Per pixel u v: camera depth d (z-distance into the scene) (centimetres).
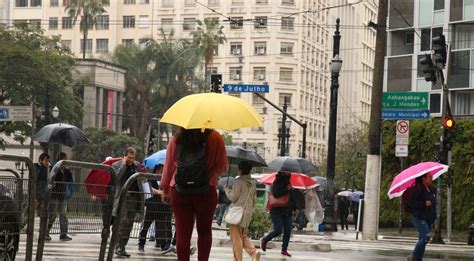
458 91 7119
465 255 3122
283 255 2542
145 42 12281
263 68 15025
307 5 15275
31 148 4944
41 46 8669
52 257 2031
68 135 3588
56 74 8419
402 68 7450
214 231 4169
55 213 1584
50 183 1542
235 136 14988
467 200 5797
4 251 1522
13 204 1537
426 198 2181
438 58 4306
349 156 10644
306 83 15462
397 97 4272
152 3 15750
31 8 16038
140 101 12188
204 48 12800
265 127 14900
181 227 1384
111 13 15862
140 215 1848
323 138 16562
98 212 1659
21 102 8212
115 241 1708
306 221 5647
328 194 5238
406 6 7431
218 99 1377
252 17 15088
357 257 2638
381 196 6141
